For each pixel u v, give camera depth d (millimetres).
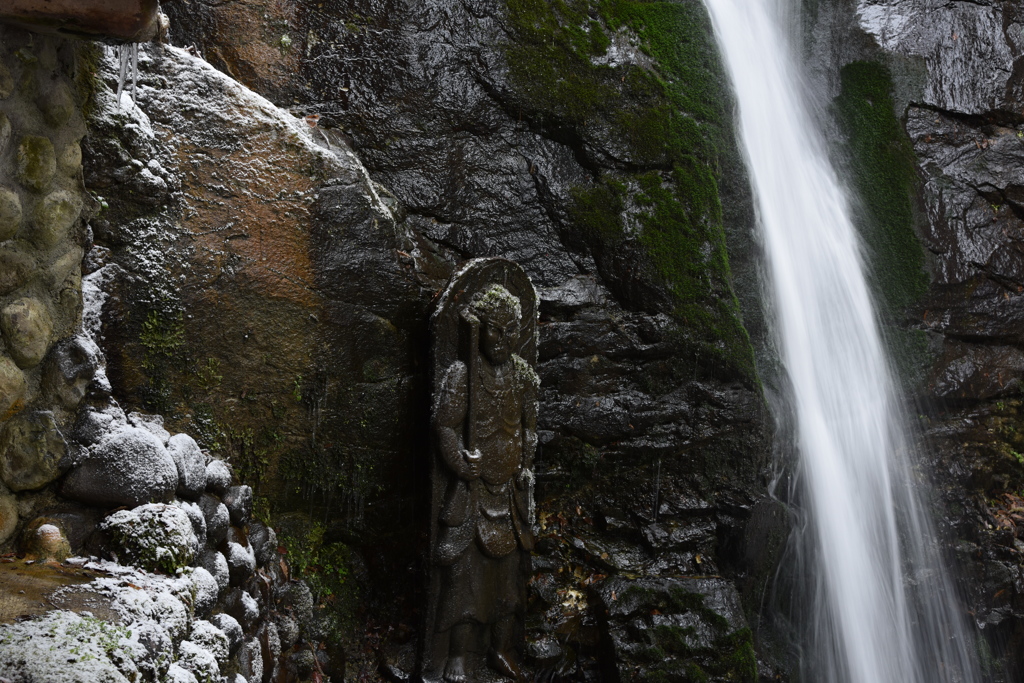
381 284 4438
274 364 4172
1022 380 6613
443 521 4184
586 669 5074
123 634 2357
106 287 3672
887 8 6605
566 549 5328
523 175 5441
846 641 5703
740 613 5172
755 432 5555
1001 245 6555
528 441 4598
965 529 6258
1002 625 6133
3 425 2832
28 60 2861
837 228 6250
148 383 3861
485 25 5359
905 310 6285
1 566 2711
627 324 5512
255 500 4273
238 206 4035
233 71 4855
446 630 4277
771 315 5875
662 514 5465
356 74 5059
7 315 2811
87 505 3072
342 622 4523
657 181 5613
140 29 2791
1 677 1981
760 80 6156
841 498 5918
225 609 3332
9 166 2834
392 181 5117
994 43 6707
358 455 4469
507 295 4438
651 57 5730
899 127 6465
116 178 3627
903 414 6242
